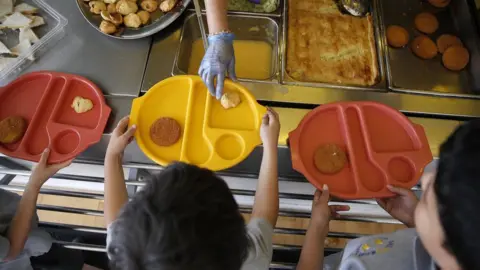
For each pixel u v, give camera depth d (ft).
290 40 3.96
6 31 4.03
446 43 3.90
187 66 4.08
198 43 4.25
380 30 4.00
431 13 4.13
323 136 3.39
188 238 1.66
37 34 4.07
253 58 4.15
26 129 3.47
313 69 3.82
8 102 3.59
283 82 3.72
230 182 4.41
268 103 3.64
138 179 3.67
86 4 4.04
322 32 4.02
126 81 3.73
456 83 3.76
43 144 3.39
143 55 3.87
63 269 4.25
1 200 3.32
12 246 3.11
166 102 3.51
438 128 3.52
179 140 3.36
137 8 3.97
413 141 3.34
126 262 1.71
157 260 1.65
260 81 3.72
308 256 2.92
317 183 3.14
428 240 1.49
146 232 1.66
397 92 3.69
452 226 1.33
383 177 3.20
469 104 3.63
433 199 1.43
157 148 3.31
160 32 3.99
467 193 1.27
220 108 3.47
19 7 4.14
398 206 3.17
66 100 3.59
